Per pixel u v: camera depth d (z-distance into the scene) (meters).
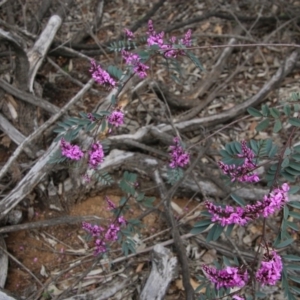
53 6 1.28
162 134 0.93
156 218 0.86
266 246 0.49
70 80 1.14
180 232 0.84
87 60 1.19
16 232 0.85
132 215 0.87
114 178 0.89
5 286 0.78
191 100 1.04
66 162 0.84
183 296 0.76
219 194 0.87
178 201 0.90
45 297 0.76
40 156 0.91
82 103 1.08
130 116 1.03
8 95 0.99
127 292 0.77
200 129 0.99
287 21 1.20
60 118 0.96
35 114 0.98
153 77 1.11
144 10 1.37
